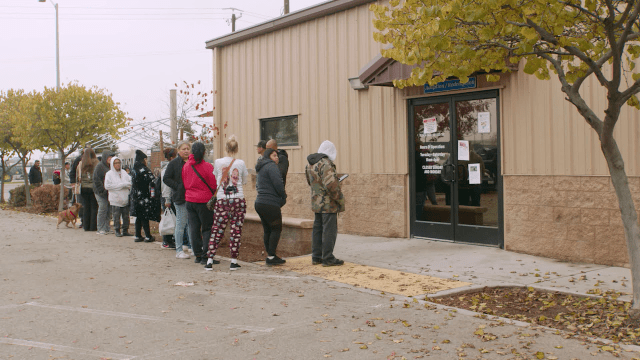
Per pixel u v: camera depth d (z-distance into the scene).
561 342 4.82
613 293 6.26
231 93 15.16
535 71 6.42
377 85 10.48
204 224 8.77
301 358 4.51
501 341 4.86
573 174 8.25
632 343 4.79
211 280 7.53
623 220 5.45
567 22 5.88
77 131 20.78
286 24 13.02
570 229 8.29
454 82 9.69
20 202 23.09
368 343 4.85
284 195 8.54
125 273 8.04
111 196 12.42
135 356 4.55
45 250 10.31
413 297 6.41
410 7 6.22
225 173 8.30
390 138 10.99
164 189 10.17
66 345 4.84
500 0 5.29
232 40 14.70
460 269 7.93
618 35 6.12
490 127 9.31
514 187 8.96
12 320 5.59
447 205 10.06
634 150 7.59
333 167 8.33
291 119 13.38
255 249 10.20
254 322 5.53
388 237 11.07
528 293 6.59
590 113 5.54
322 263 8.49
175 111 17.11
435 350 4.66
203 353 4.63
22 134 20.72
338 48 11.96
